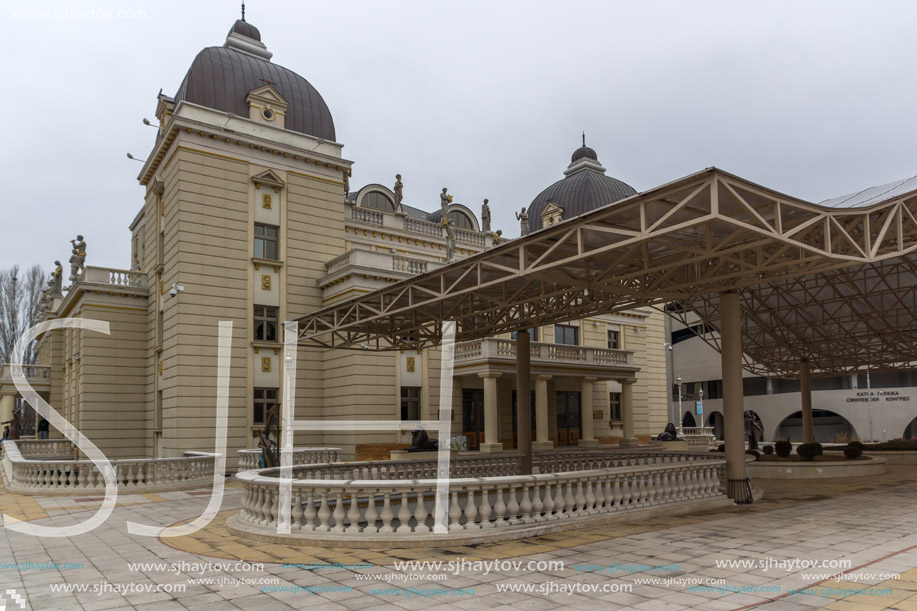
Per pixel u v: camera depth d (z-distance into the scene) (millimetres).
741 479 13242
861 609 5930
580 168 42781
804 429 27141
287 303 26625
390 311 15148
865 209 11219
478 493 10688
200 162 25047
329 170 28594
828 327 25641
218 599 6594
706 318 26078
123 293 29281
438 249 33500
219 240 25125
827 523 10641
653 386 41438
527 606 6152
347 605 6289
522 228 39344
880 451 27078
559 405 34688
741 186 9023
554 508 10414
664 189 9039
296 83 29281
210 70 26625
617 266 13062
